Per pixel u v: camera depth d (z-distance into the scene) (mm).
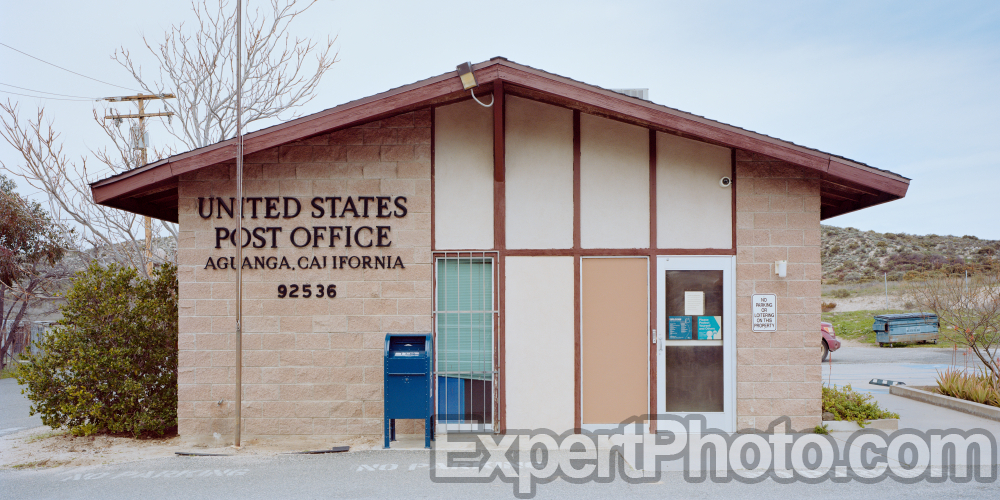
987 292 10703
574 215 7297
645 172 7320
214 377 7148
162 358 7430
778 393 7234
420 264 7246
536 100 7336
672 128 6727
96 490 5305
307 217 7262
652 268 7266
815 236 7246
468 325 7301
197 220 7227
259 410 7148
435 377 7266
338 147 7289
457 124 7328
